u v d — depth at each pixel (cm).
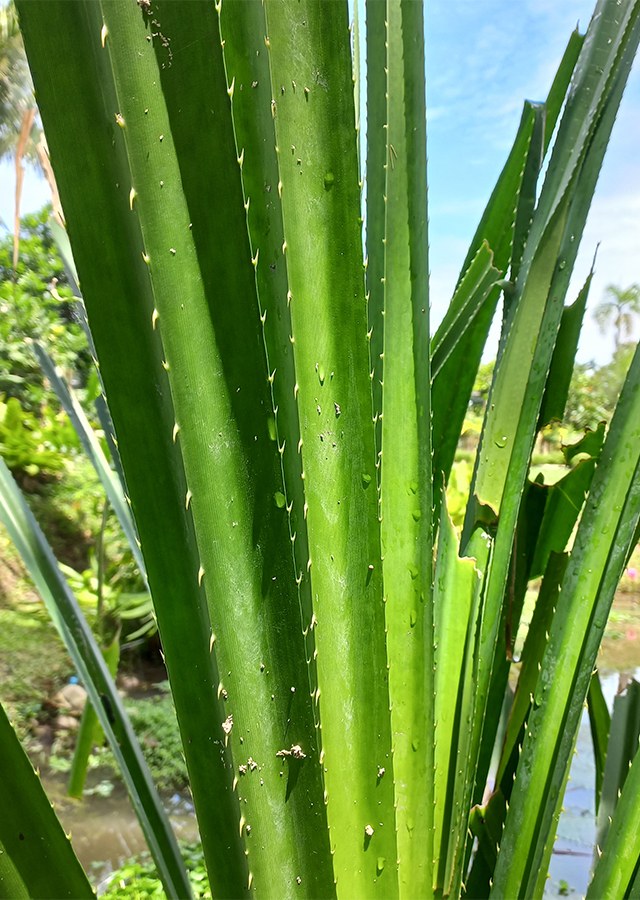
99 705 45
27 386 498
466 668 46
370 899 39
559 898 152
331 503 38
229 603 31
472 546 48
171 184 28
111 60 26
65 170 26
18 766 30
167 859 43
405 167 43
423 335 43
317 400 38
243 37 31
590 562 41
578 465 58
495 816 53
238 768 32
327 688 38
